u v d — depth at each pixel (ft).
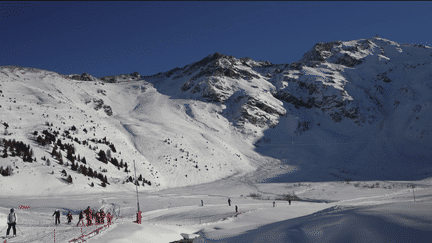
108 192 208.74
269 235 51.98
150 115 474.08
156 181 274.16
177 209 148.56
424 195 160.25
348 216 51.31
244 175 331.77
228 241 55.98
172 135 385.29
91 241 46.16
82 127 295.69
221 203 178.40
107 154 269.44
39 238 49.49
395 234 38.27
